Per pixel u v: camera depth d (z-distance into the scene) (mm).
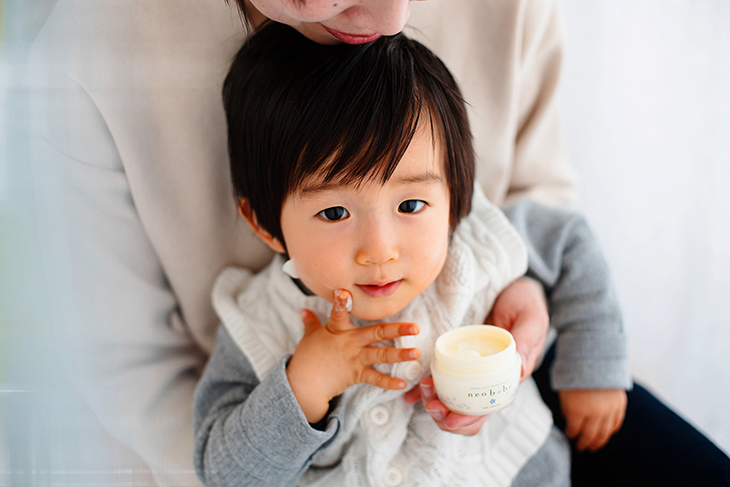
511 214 924
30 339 645
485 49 905
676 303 1322
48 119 643
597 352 862
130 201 769
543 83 1021
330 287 689
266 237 793
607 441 909
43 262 653
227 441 727
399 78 645
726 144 1234
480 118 955
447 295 797
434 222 678
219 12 728
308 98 641
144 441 776
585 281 898
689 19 1203
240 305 862
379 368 756
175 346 900
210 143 801
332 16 498
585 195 1334
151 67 716
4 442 631
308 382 702
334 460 818
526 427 842
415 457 779
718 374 1291
